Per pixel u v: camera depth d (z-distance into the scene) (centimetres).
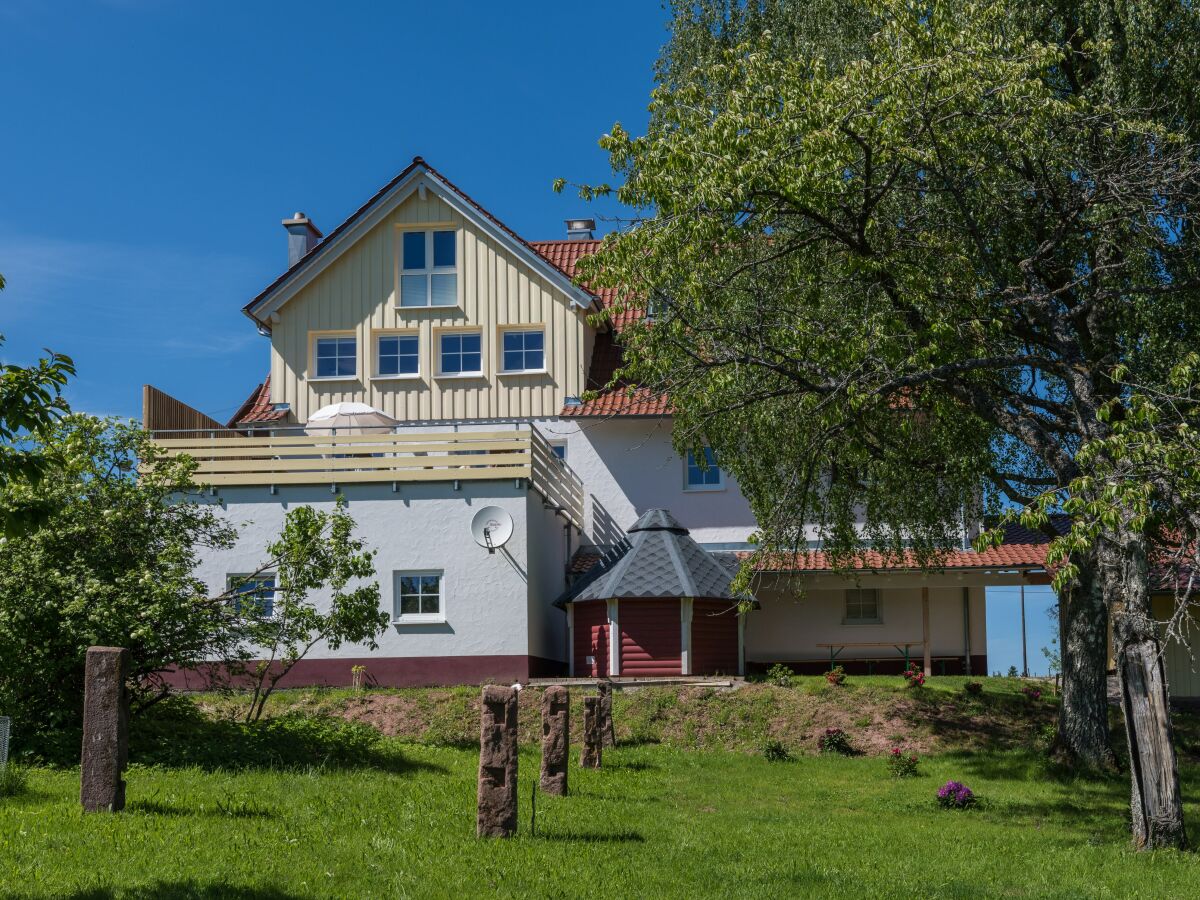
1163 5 1864
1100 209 1770
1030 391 2022
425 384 3356
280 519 2786
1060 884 1297
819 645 3241
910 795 1945
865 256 1752
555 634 3059
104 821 1224
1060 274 1975
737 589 1970
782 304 1928
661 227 1709
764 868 1279
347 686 2741
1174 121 1881
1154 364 1827
